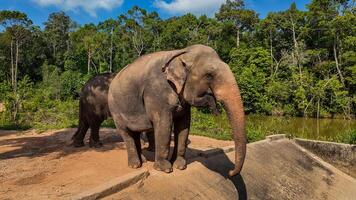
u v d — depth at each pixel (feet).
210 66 19.30
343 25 145.38
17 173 23.48
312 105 135.03
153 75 21.08
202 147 35.88
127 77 22.44
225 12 192.95
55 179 21.74
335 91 133.90
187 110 21.98
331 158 39.88
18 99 60.59
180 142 22.70
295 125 99.14
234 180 25.45
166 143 21.33
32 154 29.68
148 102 21.18
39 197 18.33
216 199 21.97
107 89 28.55
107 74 29.66
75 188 19.63
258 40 182.19
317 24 162.50
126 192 18.39
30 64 217.15
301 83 138.92
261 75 146.00
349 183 37.19
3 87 68.03
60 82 151.02
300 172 34.35
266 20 170.30
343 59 146.72
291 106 138.31
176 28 190.90
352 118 130.11
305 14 165.48
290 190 29.53
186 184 21.36
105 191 17.38
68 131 43.60
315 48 163.32
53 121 57.11
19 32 202.69
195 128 52.80
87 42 205.67
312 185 33.06
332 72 148.97
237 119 18.51
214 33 188.75
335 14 155.53
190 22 197.06
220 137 46.75
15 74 193.26
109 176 21.56
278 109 139.23
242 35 195.52
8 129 50.26
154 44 195.93
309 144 41.11
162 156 21.68
